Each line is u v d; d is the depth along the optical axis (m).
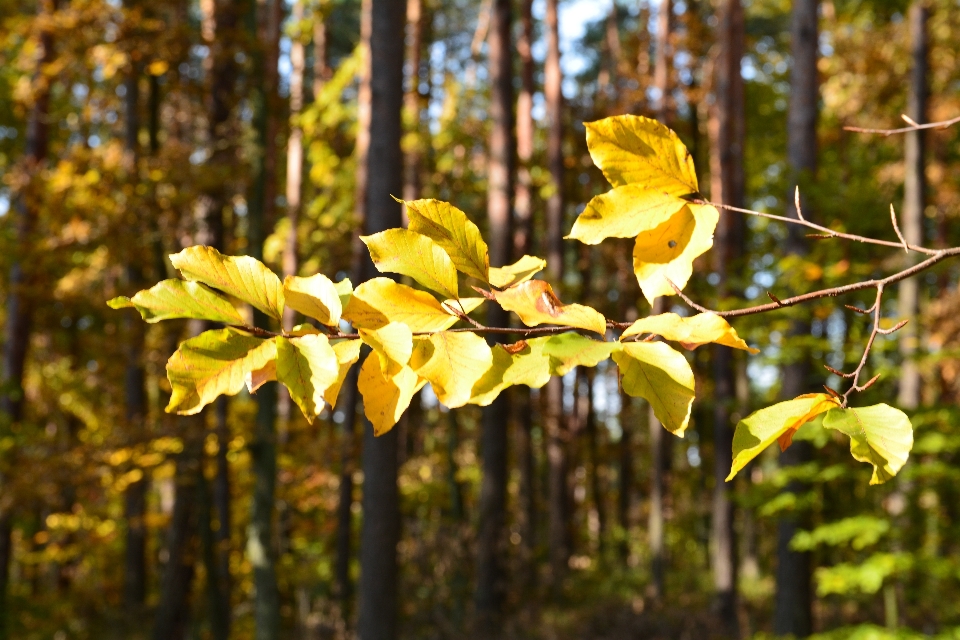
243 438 7.75
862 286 0.79
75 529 9.61
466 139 12.94
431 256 0.77
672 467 19.02
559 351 0.71
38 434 7.73
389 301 0.75
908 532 5.07
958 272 7.99
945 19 10.34
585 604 12.35
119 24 7.27
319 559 11.31
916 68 8.09
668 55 14.12
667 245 0.82
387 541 6.12
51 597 9.62
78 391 10.10
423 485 13.33
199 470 7.71
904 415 0.68
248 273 0.72
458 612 10.62
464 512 12.06
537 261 0.83
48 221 7.57
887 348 5.56
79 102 9.66
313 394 0.67
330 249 10.78
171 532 8.73
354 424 10.52
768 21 17.45
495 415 11.05
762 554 17.20
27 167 7.69
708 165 15.31
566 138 14.12
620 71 14.80
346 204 12.02
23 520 8.84
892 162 10.90
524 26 13.29
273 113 8.30
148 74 7.83
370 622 6.02
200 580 10.45
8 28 7.87
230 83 7.83
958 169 11.78
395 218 5.83
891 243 0.81
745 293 7.82
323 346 0.69
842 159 10.61
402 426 12.88
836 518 6.18
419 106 12.48
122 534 12.30
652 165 0.83
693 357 12.76
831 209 6.05
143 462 7.19
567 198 14.20
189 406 0.66
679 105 15.20
